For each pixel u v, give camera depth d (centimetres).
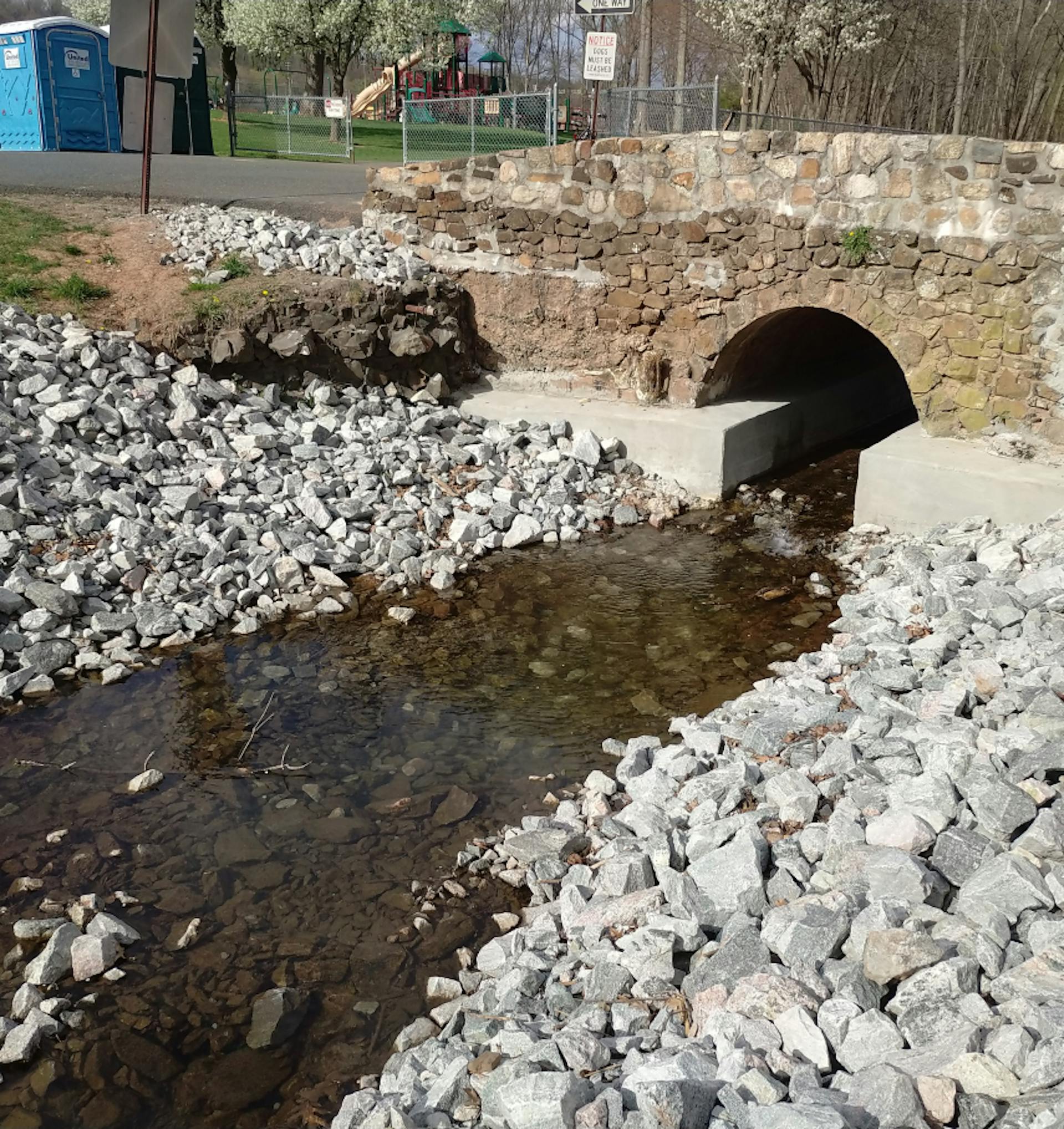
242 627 804
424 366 1190
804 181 1013
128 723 679
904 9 3438
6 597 755
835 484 1171
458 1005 436
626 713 704
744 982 382
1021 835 459
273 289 1125
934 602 757
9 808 585
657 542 1013
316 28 3434
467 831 573
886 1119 306
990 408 980
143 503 902
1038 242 913
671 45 4850
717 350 1123
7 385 920
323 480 996
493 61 4462
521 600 881
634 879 484
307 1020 442
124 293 1099
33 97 2216
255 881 530
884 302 1005
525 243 1193
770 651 793
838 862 462
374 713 700
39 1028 428
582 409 1172
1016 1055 323
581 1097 325
